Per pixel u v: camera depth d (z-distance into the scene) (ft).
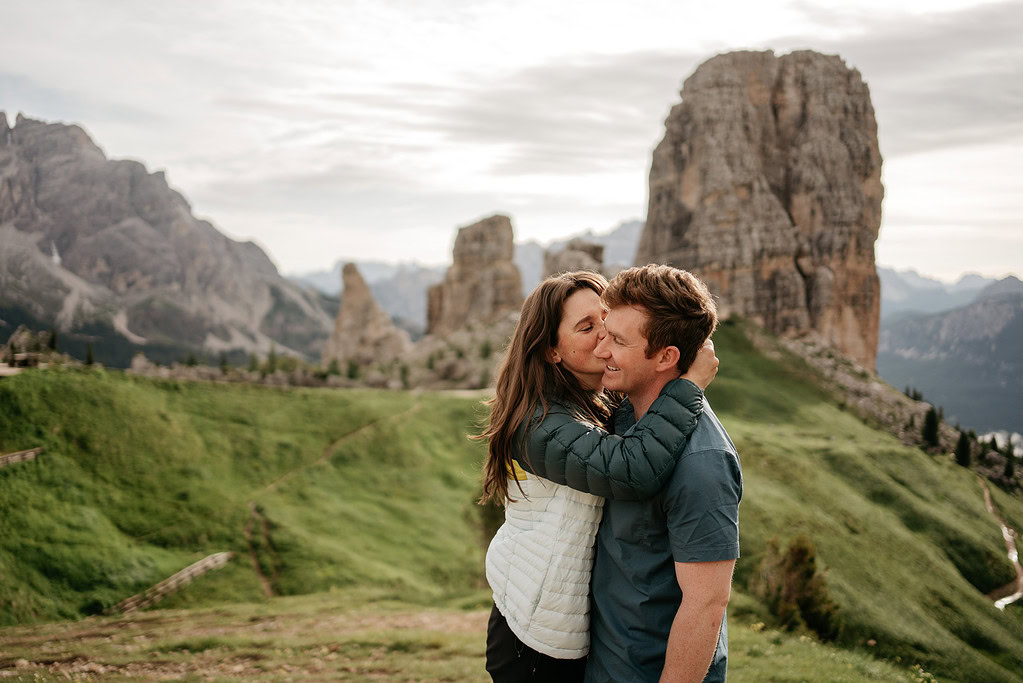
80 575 160.86
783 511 222.48
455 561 203.41
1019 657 156.56
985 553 223.10
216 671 56.54
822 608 107.76
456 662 55.21
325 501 231.09
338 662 58.34
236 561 182.60
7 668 61.05
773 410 392.27
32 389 227.81
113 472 212.02
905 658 145.07
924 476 282.77
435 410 319.47
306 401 304.71
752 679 41.91
